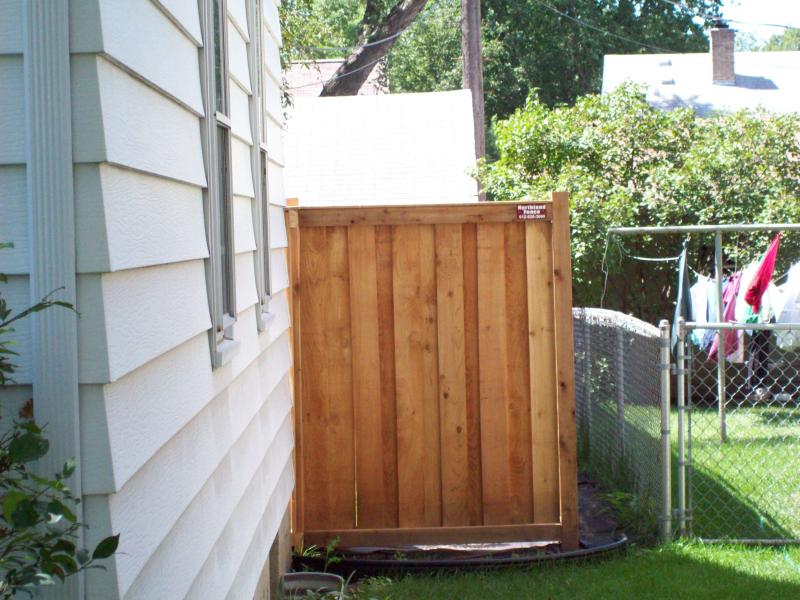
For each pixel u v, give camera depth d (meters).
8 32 2.26
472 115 15.55
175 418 2.77
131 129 2.48
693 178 12.44
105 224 2.27
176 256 2.87
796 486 7.58
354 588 5.67
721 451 8.71
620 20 33.47
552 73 32.94
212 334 3.34
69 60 2.26
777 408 11.13
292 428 6.06
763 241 12.34
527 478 6.19
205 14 3.37
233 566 3.63
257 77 4.91
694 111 13.55
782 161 12.59
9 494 1.87
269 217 5.30
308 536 6.20
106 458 2.24
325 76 28.52
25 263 2.27
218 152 3.88
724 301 10.68
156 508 2.57
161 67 2.77
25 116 2.25
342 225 6.16
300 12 14.50
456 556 6.19
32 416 2.21
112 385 2.31
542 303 6.14
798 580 5.54
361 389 6.20
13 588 1.91
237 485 3.80
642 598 5.30
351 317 6.18
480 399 6.16
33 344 2.23
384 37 19.67
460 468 6.18
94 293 2.27
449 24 35.09
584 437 9.06
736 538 6.38
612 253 11.89
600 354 8.42
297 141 15.84
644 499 6.68
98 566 1.97
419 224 6.14
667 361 6.33
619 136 13.02
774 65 21.94
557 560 5.92
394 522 6.21
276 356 5.39
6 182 2.28
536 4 32.44
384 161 15.21
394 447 6.21
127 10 2.49
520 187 12.43
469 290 6.15
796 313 10.03
